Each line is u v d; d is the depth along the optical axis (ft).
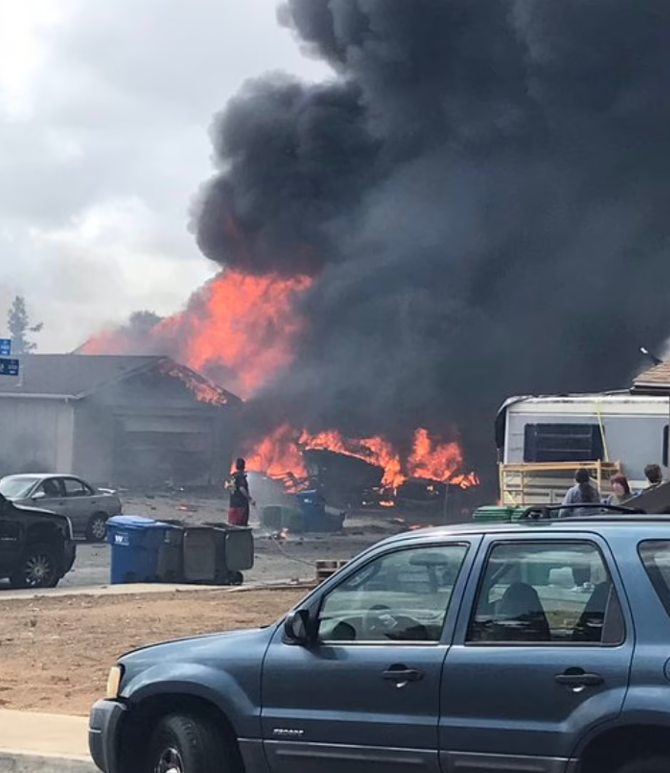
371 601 21.40
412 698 20.21
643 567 18.99
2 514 65.10
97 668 41.50
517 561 20.22
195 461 162.61
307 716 21.15
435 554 21.09
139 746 23.53
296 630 21.63
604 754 18.75
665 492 50.14
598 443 71.20
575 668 18.85
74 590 65.26
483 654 19.74
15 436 151.12
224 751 22.33
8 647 45.52
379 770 20.42
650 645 18.42
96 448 152.25
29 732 32.09
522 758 19.04
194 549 69.15
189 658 22.72
